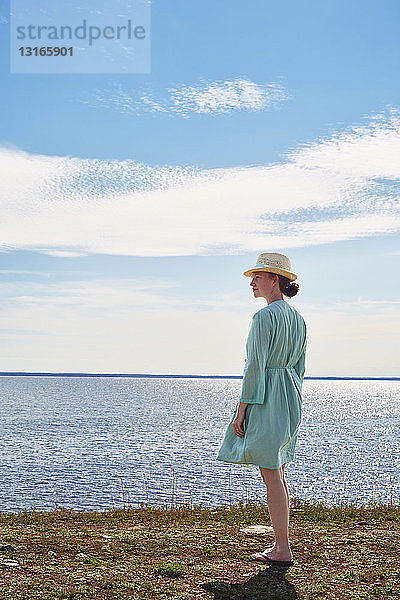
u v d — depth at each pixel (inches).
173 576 210.5
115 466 1843.0
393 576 212.5
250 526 290.7
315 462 1950.1
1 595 186.1
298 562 228.2
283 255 231.8
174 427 3486.7
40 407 5521.7
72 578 205.0
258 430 214.2
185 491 1304.1
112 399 7357.3
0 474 1654.8
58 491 1342.3
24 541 255.3
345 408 6141.7
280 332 218.1
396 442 2709.2
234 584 202.8
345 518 318.3
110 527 290.5
